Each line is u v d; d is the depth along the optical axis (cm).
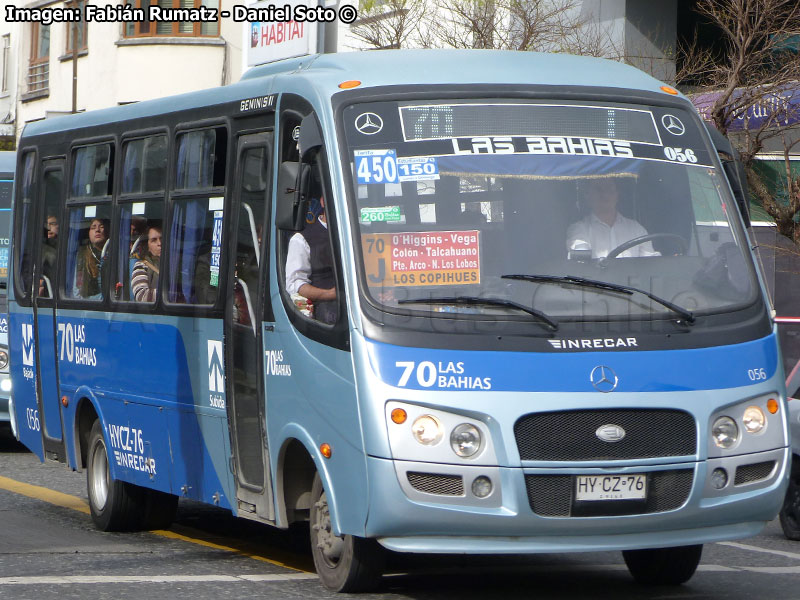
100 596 1864
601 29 4800
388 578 2052
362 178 1797
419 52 2031
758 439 1766
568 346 1706
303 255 1870
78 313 2603
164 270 2291
